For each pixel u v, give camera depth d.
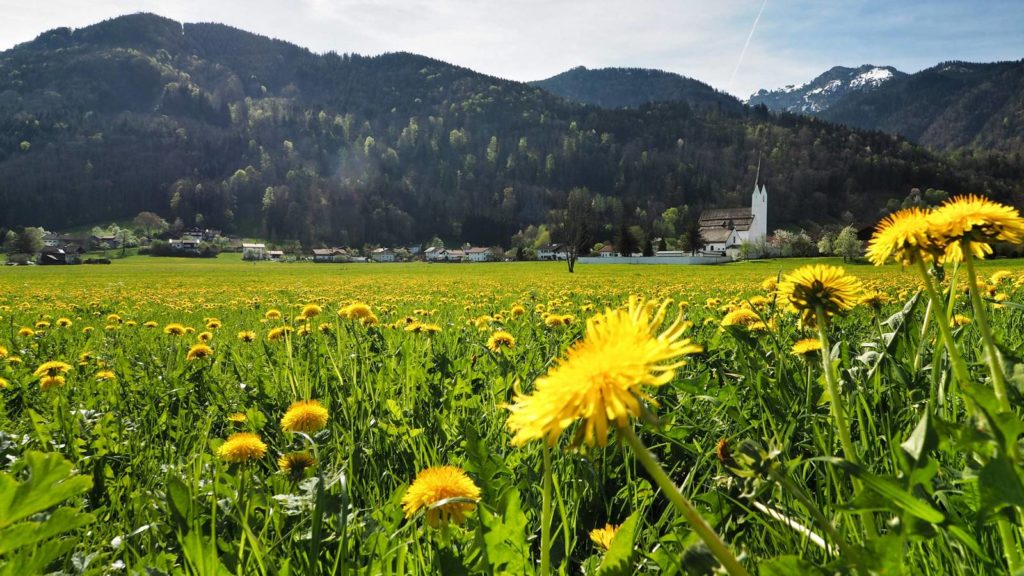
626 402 0.87
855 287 1.66
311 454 2.82
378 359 5.55
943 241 1.41
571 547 2.27
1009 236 1.37
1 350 6.25
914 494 1.26
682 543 1.91
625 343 0.94
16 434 3.75
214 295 26.84
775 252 156.25
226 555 2.07
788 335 4.34
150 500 2.70
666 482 0.96
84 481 1.30
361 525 2.20
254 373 5.61
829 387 1.60
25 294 28.23
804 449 2.72
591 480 2.79
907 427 2.56
